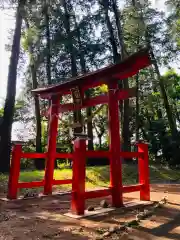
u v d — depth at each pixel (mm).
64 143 19625
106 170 12875
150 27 18328
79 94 7129
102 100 6672
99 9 17609
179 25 18062
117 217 4941
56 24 17297
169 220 4828
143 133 22188
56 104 8102
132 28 17531
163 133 19422
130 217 4953
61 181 7977
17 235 3838
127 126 16062
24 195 7422
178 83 22938
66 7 17297
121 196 5809
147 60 5590
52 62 17453
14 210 5602
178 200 6898
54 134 7949
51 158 7797
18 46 12875
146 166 6707
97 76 6410
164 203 6426
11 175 6980
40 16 16469
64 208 5809
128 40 18641
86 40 17531
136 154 6551
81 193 5109
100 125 25609
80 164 5152
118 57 16969
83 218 4855
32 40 16328
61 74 17609
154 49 18781
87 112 15703
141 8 18109
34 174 11016
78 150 5195
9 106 12539
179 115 26438
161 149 19125
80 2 17594
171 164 17781
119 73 5918
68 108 7742
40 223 4516
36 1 14125
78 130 7863
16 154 7066
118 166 5852
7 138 12273
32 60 16969
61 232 3996
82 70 17484
